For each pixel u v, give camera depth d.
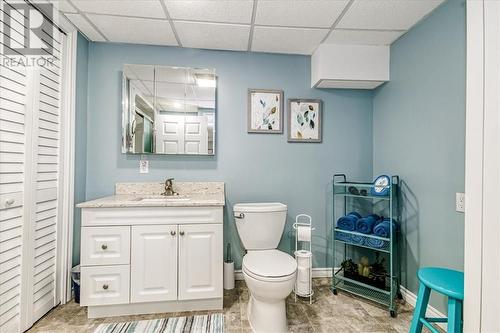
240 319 1.78
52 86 1.83
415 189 1.97
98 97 2.26
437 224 1.76
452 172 1.64
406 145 2.07
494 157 1.08
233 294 2.13
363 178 2.54
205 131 2.35
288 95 2.47
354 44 2.28
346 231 2.12
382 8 1.76
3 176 1.43
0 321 1.43
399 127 2.17
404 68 2.10
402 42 2.13
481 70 1.13
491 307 1.08
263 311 1.62
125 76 2.26
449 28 1.66
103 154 2.27
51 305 1.84
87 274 1.74
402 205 2.12
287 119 2.46
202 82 2.35
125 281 1.77
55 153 1.88
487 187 1.10
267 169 2.45
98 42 2.26
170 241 1.81
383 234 1.95
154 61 2.32
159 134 2.30
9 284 1.49
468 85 1.18
